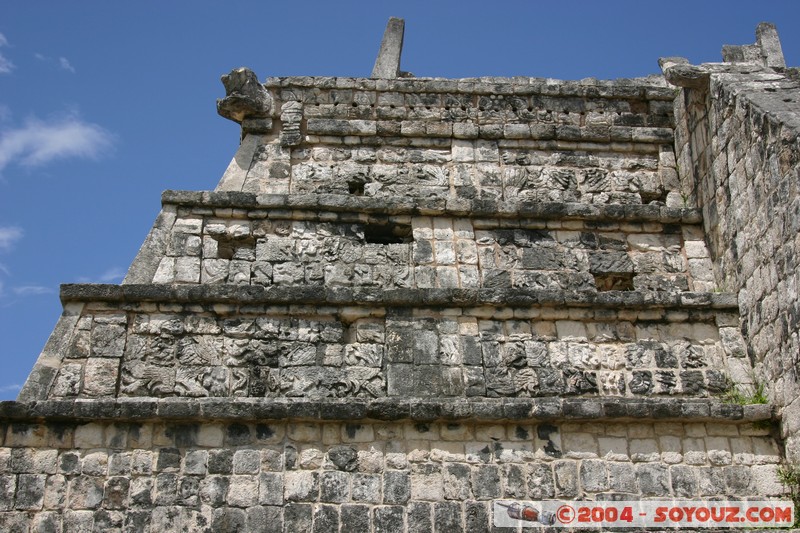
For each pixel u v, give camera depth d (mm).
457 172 14352
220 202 13141
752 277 12539
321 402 11414
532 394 12055
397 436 11500
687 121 14625
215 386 11727
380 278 12875
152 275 12523
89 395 11477
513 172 14430
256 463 11203
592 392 12172
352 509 11062
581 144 14781
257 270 12758
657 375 12367
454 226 13398
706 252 13680
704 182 13938
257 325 12141
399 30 16266
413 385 11938
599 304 12609
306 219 13250
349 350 12102
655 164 14781
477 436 11586
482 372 12117
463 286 12930
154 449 11172
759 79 13578
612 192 14453
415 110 14805
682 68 14031
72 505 10805
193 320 12094
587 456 11602
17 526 10648
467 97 15016
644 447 11734
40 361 11586
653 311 12742
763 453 11789
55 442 11094
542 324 12570
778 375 11859
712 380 12383
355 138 14531
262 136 14484
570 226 13602
